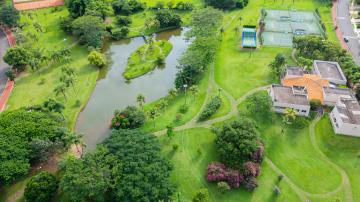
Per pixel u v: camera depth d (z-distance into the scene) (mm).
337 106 132250
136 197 98250
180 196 108812
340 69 157125
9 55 165125
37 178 106688
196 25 184750
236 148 114500
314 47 170375
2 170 106250
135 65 176000
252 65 170000
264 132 132125
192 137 130750
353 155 122438
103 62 174625
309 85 145875
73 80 159000
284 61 158125
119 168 104688
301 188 111688
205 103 147375
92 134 136375
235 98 149750
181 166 119125
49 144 115188
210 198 108562
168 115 141500
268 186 112062
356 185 112500
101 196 100062
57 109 135375
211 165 114375
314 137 130000
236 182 109438
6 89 159500
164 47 189375
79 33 191125
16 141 115062
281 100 138125
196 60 159000
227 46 186625
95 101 154500
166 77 170375
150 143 114312
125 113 136625
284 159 121500
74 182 97188
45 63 176375
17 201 109125
